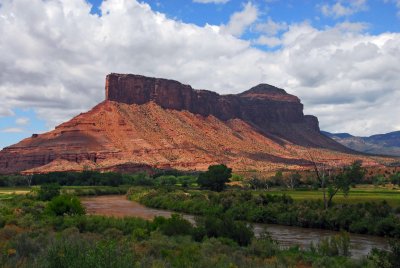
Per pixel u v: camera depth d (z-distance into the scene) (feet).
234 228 124.67
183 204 249.55
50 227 138.62
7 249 73.41
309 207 204.85
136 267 57.67
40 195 288.10
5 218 153.99
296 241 146.72
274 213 206.69
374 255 90.38
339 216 180.14
